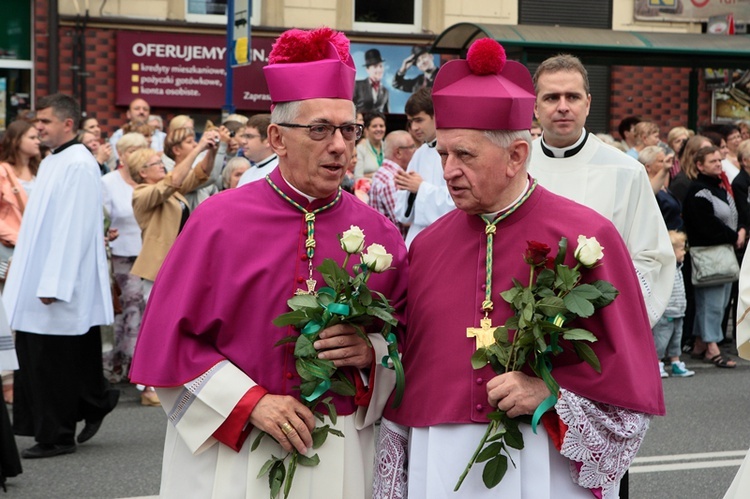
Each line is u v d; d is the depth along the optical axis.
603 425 3.27
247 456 3.54
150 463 7.10
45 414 7.21
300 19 15.45
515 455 3.32
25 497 6.36
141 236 9.26
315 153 3.51
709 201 10.60
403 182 6.59
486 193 3.36
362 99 15.71
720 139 12.34
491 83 3.33
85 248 7.25
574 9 16.67
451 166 3.35
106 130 14.82
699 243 10.65
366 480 3.69
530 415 3.29
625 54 13.40
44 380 7.21
